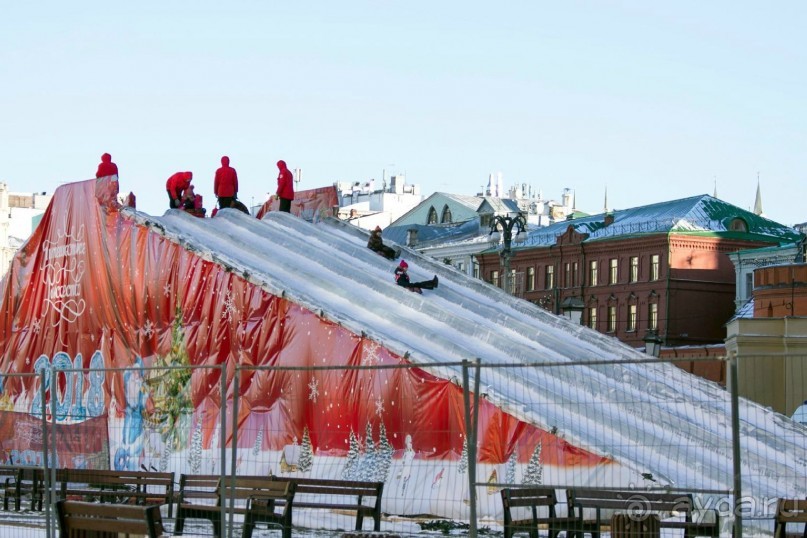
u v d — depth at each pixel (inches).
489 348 1785.2
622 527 1015.0
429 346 1715.1
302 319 1697.8
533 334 1930.4
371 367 908.6
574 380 1654.8
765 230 4894.2
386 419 1514.5
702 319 4751.5
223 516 950.4
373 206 6806.1
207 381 1801.2
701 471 1348.4
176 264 1925.4
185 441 1798.7
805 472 1481.3
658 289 4753.9
